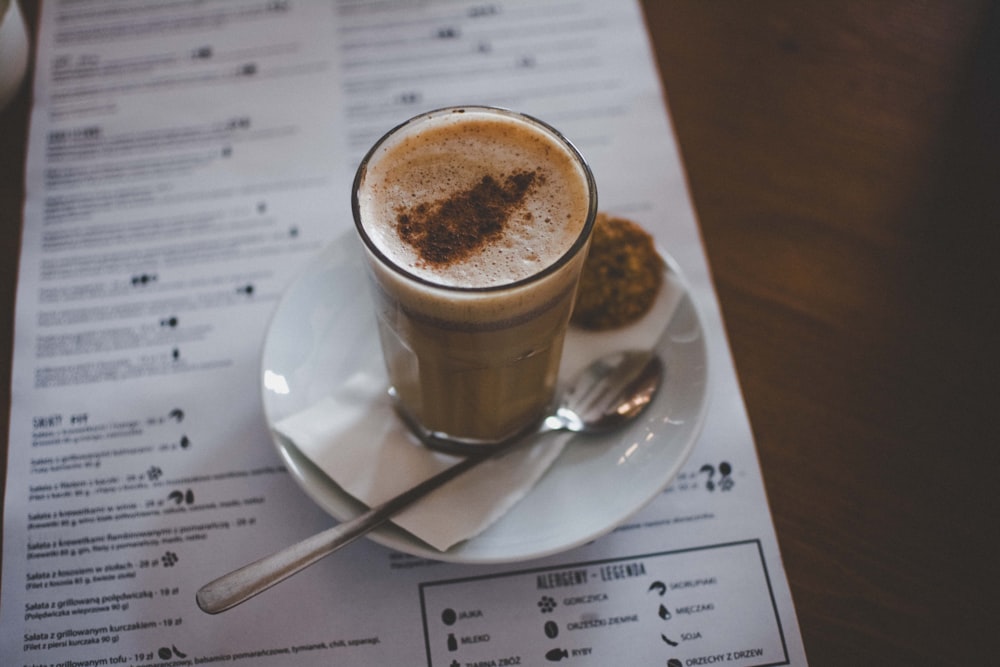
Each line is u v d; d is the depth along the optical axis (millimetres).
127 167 497
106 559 411
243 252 476
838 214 482
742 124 507
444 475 402
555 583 407
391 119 510
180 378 447
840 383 443
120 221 483
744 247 474
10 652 395
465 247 383
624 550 413
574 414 426
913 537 413
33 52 528
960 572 407
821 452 430
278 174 496
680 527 417
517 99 516
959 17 540
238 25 539
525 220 388
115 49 530
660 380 427
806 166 495
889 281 465
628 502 399
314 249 477
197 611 401
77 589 405
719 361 447
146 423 437
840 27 538
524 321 379
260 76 523
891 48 529
